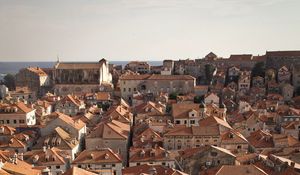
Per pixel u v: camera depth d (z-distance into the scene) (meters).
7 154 112.69
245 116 189.00
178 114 175.25
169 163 120.31
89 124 177.00
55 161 116.00
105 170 106.25
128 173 104.25
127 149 143.12
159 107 198.25
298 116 189.88
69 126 146.38
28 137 142.00
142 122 164.38
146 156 122.00
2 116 170.38
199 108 179.38
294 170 92.75
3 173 81.00
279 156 117.50
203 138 136.50
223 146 134.62
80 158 118.56
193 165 107.00
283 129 175.38
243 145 134.50
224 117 182.88
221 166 94.81
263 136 145.75
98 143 142.38
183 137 136.88
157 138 141.75
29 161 115.50
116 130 146.50
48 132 147.25
